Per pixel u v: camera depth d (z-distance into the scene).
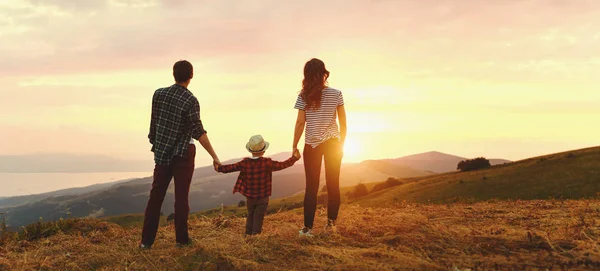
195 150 4.98
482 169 77.81
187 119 4.77
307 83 5.07
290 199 91.38
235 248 4.32
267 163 5.54
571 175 54.12
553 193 49.75
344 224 5.51
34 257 4.65
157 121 4.82
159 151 4.75
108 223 6.89
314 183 5.14
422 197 61.56
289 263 3.81
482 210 7.23
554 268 3.31
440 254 3.88
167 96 4.77
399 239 4.41
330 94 5.09
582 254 3.55
